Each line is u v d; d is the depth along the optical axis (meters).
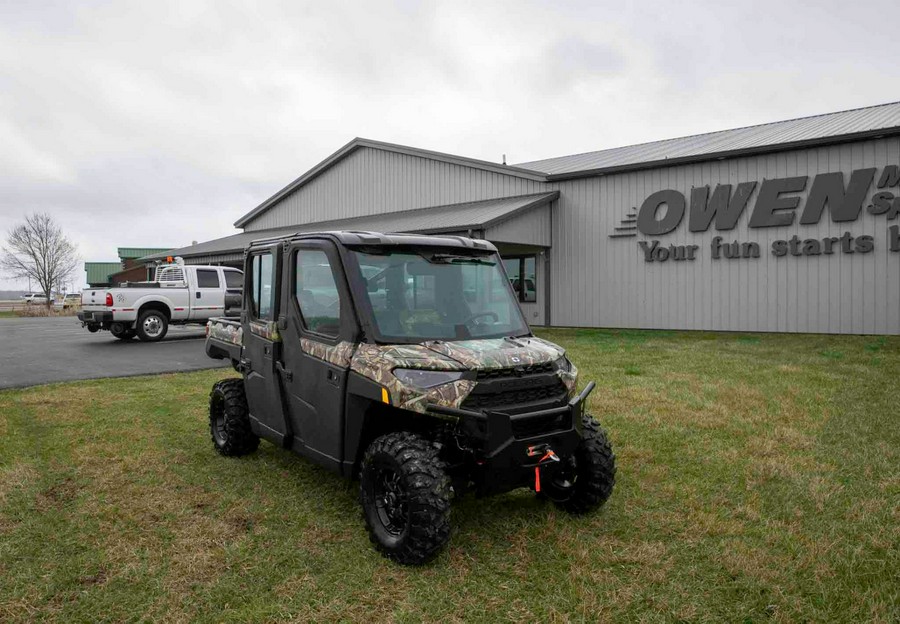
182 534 4.11
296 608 3.23
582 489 4.28
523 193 19.64
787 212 15.28
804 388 8.48
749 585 3.42
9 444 6.27
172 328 21.19
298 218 27.88
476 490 3.81
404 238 4.39
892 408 7.29
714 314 16.45
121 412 7.72
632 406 7.57
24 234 54.88
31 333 20.41
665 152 19.17
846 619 3.10
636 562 3.71
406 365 3.69
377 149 23.89
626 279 17.89
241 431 5.65
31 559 3.77
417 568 3.64
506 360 3.81
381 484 3.94
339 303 4.18
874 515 4.28
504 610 3.22
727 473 5.22
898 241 13.91
